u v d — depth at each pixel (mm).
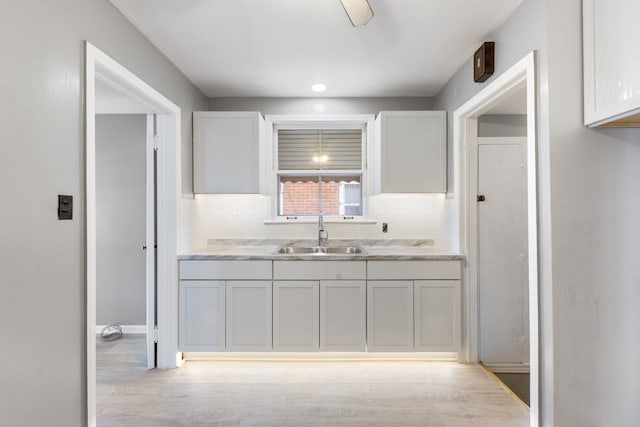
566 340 1688
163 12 1963
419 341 2730
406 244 3375
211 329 2734
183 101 2822
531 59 1787
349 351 2727
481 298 2879
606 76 1564
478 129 2936
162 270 2689
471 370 2660
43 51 1412
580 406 1684
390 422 2016
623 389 1698
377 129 3186
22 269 1317
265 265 2730
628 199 1712
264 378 2533
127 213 3584
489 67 2197
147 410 2129
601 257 1704
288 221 3395
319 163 3480
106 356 2949
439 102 3188
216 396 2289
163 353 2689
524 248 2885
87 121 1644
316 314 2732
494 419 2045
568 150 1696
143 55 2203
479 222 2871
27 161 1338
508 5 1921
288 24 2102
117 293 3590
